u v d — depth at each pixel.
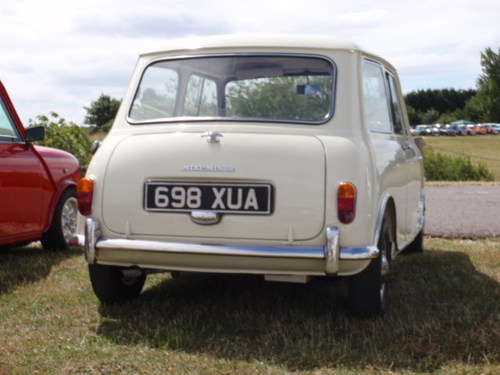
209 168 3.98
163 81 4.54
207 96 4.38
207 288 5.23
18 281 5.58
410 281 5.47
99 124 45.06
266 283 5.35
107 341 3.94
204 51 4.49
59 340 3.96
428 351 3.70
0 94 6.12
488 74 93.31
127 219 4.13
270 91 4.27
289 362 3.56
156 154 4.13
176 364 3.54
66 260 6.53
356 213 3.84
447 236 8.12
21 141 6.34
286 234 3.88
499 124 85.56
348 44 4.33
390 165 4.52
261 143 4.01
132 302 4.81
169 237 4.06
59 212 6.99
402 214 5.14
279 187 3.90
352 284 4.17
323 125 4.11
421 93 105.56
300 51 4.33
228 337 3.99
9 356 3.67
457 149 49.56
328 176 3.87
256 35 4.46
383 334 3.99
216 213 3.96
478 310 4.45
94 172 4.25
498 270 5.91
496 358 3.61
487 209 10.84
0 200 5.83
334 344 3.80
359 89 4.25
